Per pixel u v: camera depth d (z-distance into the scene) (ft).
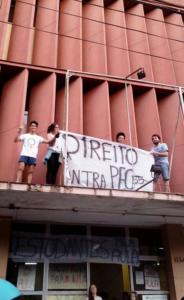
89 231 27.27
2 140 28.30
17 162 26.66
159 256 27.86
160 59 39.93
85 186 23.12
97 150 24.82
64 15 38.22
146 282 26.81
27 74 30.78
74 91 32.22
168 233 27.71
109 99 34.83
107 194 21.39
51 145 24.58
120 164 24.99
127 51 37.86
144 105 34.91
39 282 24.48
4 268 22.85
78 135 24.85
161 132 33.81
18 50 33.37
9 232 24.12
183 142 32.76
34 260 24.64
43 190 20.36
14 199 21.70
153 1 43.96
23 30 34.47
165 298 26.58
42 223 26.25
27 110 31.94
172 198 22.54
